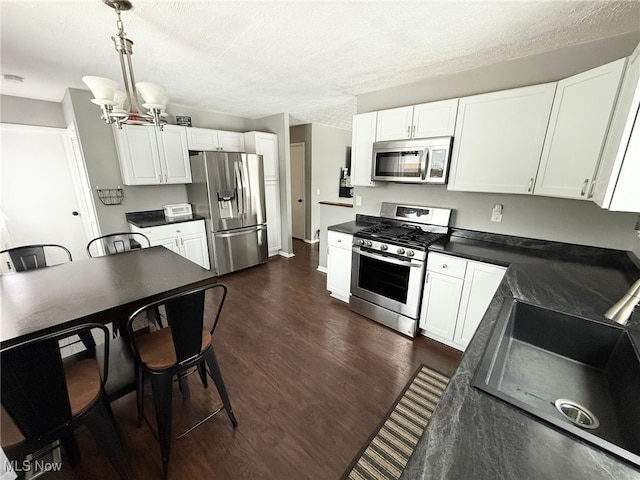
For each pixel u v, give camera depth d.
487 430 0.60
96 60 2.12
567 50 1.87
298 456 1.41
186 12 1.46
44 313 1.21
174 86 2.81
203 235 3.70
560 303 1.22
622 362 0.92
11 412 0.89
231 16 1.50
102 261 1.92
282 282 3.66
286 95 3.15
